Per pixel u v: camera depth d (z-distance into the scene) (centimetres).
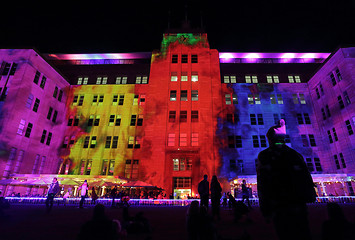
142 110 4212
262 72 4522
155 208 1912
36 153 3553
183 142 3806
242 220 916
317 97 4103
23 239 572
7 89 3297
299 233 220
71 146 4038
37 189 3447
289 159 252
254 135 3919
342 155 3466
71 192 3441
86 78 4622
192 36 4581
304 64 4566
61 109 4225
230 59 4959
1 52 3516
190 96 4100
